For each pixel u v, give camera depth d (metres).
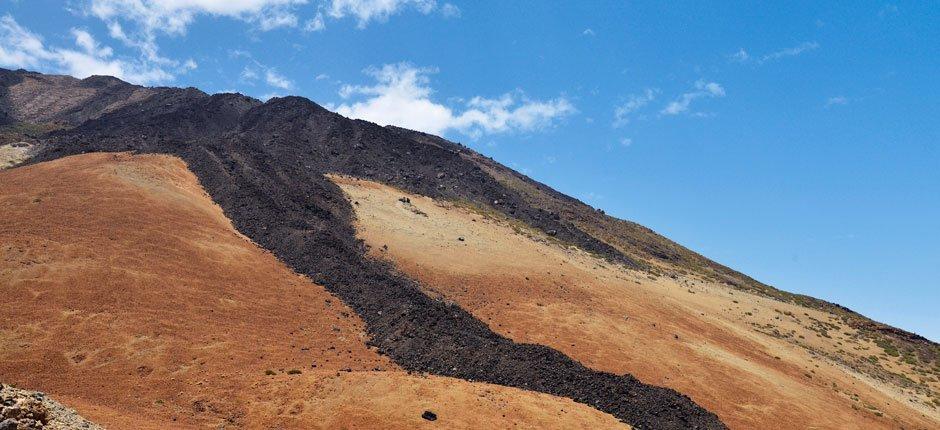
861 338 101.88
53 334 49.34
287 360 52.69
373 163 145.00
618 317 76.81
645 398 50.94
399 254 85.94
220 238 76.00
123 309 54.75
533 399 45.81
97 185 80.75
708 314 92.06
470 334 60.34
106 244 65.00
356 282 72.50
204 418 41.12
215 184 96.38
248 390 45.34
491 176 162.25
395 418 40.09
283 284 69.38
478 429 39.56
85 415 37.41
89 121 182.12
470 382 48.22
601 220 159.00
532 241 112.50
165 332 52.78
